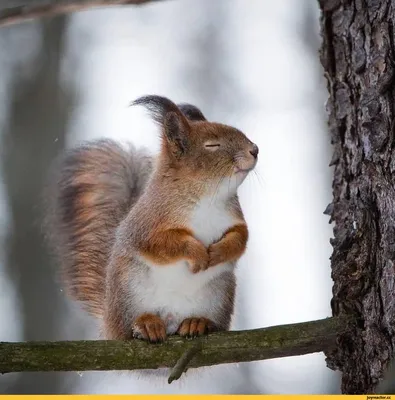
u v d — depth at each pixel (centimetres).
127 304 1196
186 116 1327
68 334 1955
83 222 1449
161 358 1045
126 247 1212
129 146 1512
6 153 2116
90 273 1402
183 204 1203
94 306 1389
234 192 1228
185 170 1219
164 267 1178
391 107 1090
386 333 1039
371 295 1059
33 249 2016
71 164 1501
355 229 1088
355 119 1143
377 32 1123
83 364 1015
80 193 1473
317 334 1052
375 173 1084
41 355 1000
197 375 1318
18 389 1816
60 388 1816
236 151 1224
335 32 1179
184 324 1141
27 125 2152
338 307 1088
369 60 1129
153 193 1220
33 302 1977
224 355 1038
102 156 1499
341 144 1162
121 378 1459
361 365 1054
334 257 1104
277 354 1045
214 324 1178
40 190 2081
